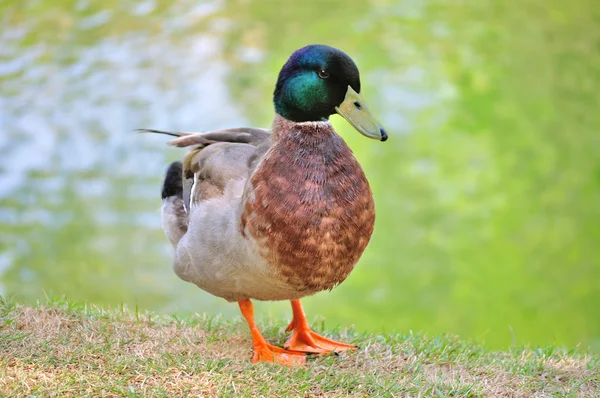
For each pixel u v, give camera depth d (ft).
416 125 54.34
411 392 17.84
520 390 18.26
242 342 20.40
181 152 49.80
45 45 58.08
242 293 19.35
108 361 18.19
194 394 17.07
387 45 63.57
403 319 40.37
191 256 19.30
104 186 47.83
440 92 57.77
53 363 17.93
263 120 52.65
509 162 51.85
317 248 18.15
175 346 19.51
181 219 21.11
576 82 59.57
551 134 54.60
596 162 52.13
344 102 19.62
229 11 65.57
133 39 60.03
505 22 67.05
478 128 55.01
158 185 47.60
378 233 47.06
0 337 18.83
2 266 41.73
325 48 19.40
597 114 56.29
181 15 63.57
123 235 44.96
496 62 61.77
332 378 18.35
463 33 65.46
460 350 20.47
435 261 44.62
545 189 49.80
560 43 63.41
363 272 44.09
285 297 19.35
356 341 21.04
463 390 17.94
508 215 48.08
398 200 49.08
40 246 43.68
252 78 57.11
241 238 18.28
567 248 45.68
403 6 69.62
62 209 45.47
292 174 18.25
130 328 20.33
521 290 42.96
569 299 42.73
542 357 20.31
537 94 57.77
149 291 40.86
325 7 68.54
